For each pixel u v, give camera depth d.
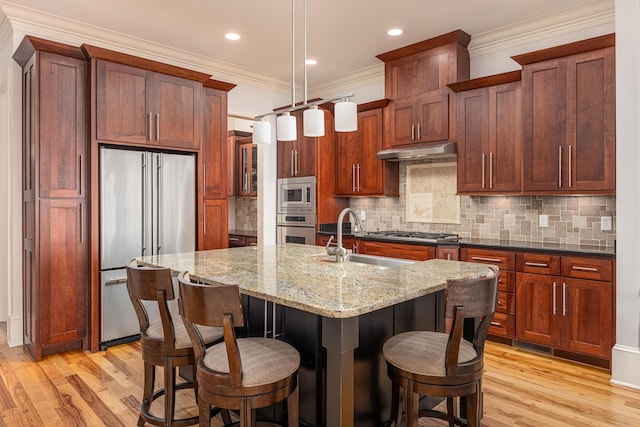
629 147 2.78
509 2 3.35
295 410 1.71
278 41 4.16
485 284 1.62
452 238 4.04
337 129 2.34
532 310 3.30
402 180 4.86
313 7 3.42
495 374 2.94
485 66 4.10
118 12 3.51
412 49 4.28
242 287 1.82
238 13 3.54
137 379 2.87
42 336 3.23
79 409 2.45
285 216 5.48
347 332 1.55
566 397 2.60
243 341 1.85
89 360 3.22
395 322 2.14
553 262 3.19
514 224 3.96
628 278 2.79
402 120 4.46
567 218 3.63
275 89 5.53
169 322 1.97
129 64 3.60
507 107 3.67
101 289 3.45
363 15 3.58
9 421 2.31
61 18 3.61
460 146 3.99
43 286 3.24
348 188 5.08
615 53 2.93
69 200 3.37
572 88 3.22
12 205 3.54
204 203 4.29
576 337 3.08
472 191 3.92
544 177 3.38
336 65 4.91
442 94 4.12
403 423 2.12
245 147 6.53
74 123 3.40
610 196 3.39
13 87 3.54
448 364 1.61
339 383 1.54
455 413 2.34
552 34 3.68
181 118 3.96
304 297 1.63
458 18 3.64
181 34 3.98
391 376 1.78
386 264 2.81
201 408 1.68
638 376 2.73
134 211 3.65
